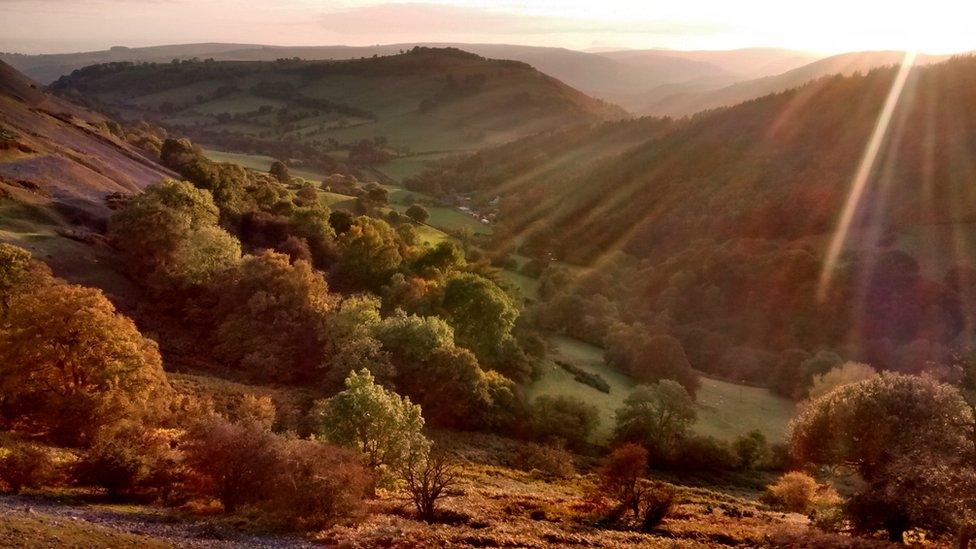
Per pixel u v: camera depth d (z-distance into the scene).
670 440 69.38
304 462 26.78
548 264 154.88
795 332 115.25
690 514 37.97
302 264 67.38
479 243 163.12
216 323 63.19
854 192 170.50
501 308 78.62
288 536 23.53
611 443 70.12
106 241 70.94
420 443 34.38
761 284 129.25
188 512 25.25
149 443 30.41
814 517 35.16
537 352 87.44
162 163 133.50
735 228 169.88
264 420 42.44
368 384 34.59
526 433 66.38
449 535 25.53
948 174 167.50
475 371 63.31
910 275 123.44
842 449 33.62
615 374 94.00
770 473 71.12
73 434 32.56
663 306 133.38
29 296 36.50
